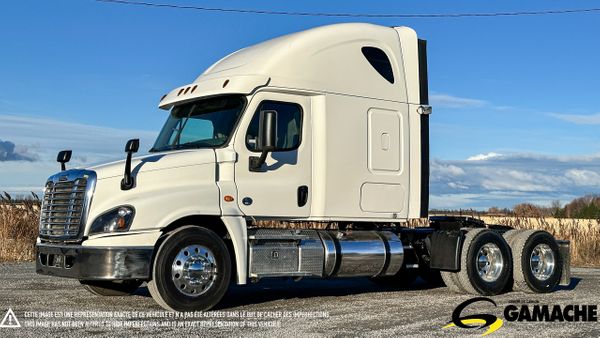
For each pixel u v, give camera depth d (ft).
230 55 35.42
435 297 35.29
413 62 36.73
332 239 33.01
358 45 34.81
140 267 27.84
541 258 38.11
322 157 33.04
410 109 36.22
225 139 31.12
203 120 32.48
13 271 46.65
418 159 36.19
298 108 32.83
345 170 33.60
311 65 33.14
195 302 28.73
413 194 35.94
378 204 34.63
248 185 30.94
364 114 34.47
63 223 29.09
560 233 67.67
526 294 37.42
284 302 32.89
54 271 29.30
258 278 30.58
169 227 29.43
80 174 28.89
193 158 30.04
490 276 36.45
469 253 35.70
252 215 30.89
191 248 28.84
